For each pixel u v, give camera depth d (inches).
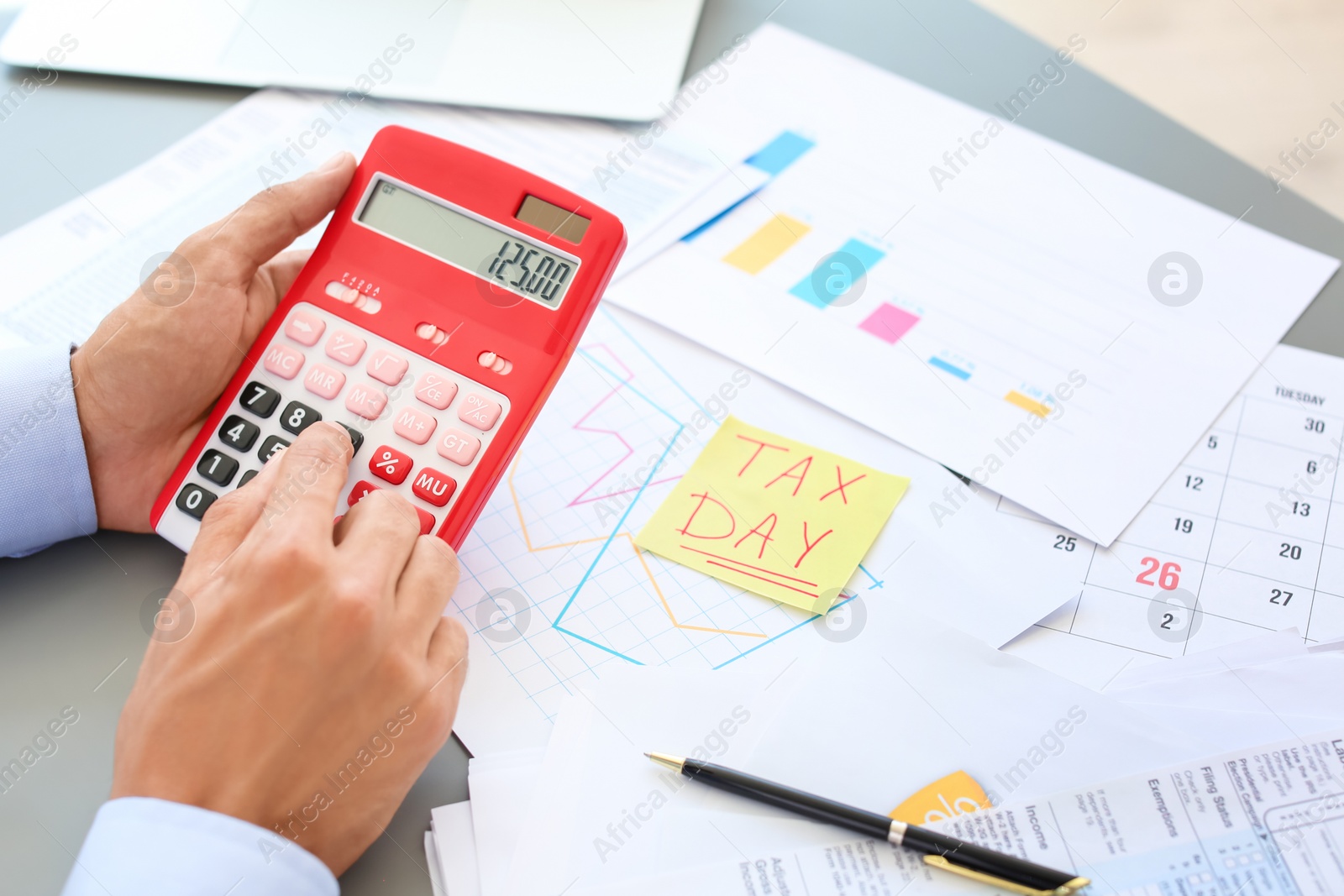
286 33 36.1
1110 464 25.0
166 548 22.8
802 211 31.9
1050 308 29.0
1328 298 29.1
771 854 17.8
